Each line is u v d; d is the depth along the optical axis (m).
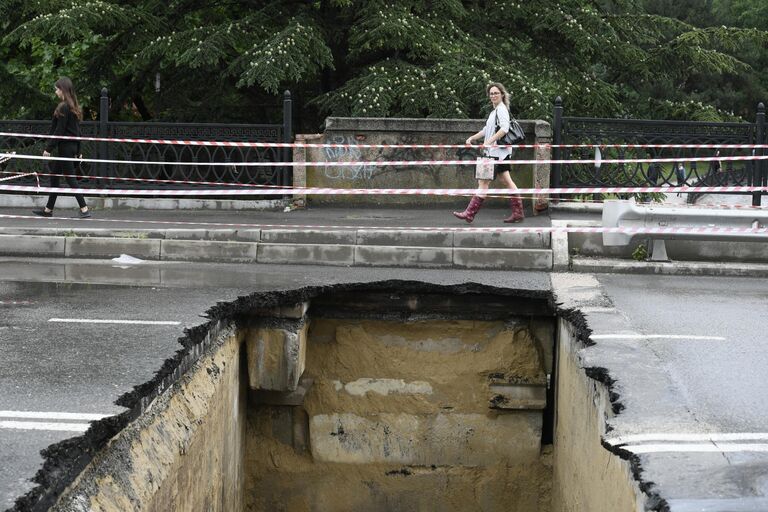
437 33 18.80
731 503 4.32
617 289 9.80
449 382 9.72
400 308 9.73
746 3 44.97
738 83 40.12
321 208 14.14
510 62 20.12
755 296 9.59
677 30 23.25
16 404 5.48
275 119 21.89
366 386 9.78
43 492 4.32
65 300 8.67
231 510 8.59
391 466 9.80
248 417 9.81
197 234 11.48
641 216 10.73
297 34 17.72
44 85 22.64
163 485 5.79
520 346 9.69
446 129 13.98
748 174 12.83
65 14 17.73
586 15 20.62
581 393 7.51
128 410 5.48
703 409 5.76
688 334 7.79
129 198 14.07
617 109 20.86
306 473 9.84
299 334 9.01
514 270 10.73
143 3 20.89
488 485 9.72
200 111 21.44
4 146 14.46
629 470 5.00
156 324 7.63
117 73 22.33
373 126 13.97
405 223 12.29
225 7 22.02
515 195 12.19
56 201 14.14
